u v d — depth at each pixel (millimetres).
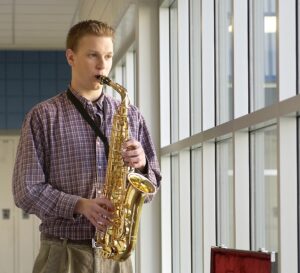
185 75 5816
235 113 4262
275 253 2652
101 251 2531
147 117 6301
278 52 3459
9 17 9758
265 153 3959
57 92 11797
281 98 3449
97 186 2516
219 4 5004
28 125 2518
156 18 6316
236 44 4270
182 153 5738
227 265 2809
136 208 2607
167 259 6258
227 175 4707
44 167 2529
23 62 11750
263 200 4039
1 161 11758
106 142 2537
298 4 3455
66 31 10617
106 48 2502
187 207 5766
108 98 2623
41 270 2523
